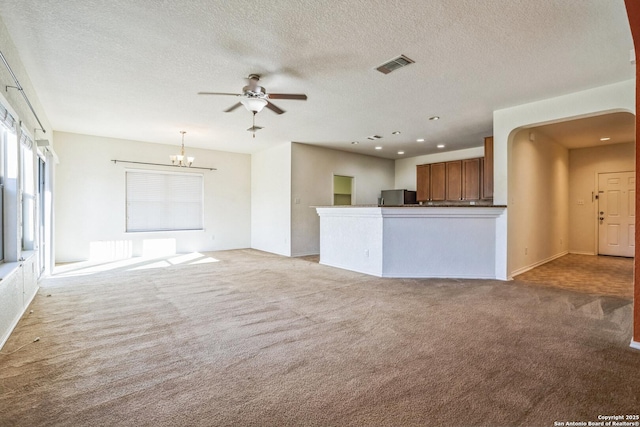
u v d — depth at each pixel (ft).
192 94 12.70
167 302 11.18
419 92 12.51
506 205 14.44
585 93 12.15
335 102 13.66
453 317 9.63
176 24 7.96
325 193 24.06
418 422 4.90
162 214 22.62
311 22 7.88
